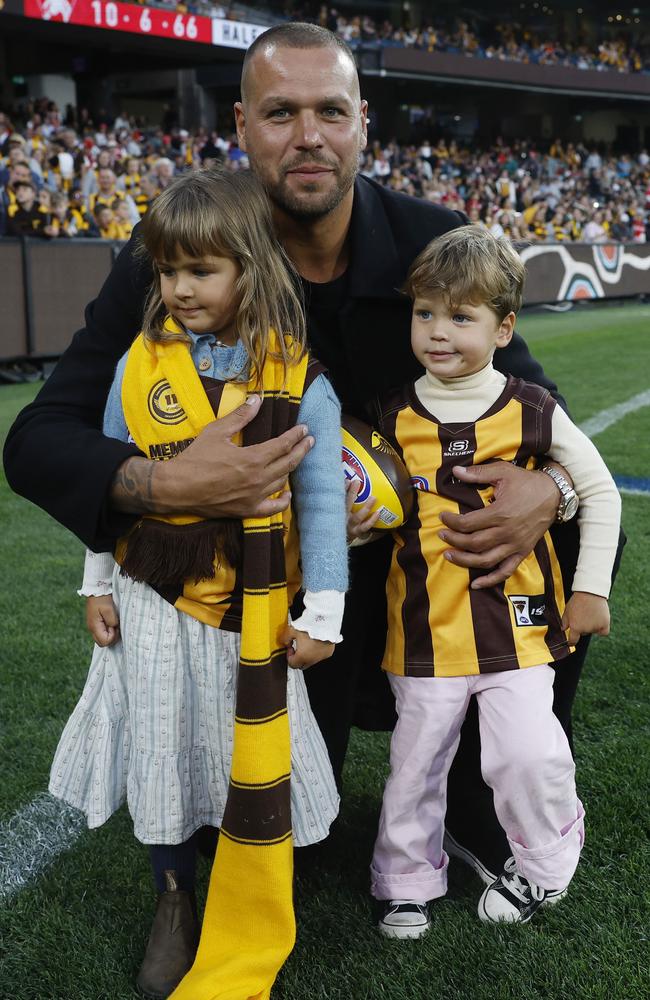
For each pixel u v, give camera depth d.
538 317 15.48
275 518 1.66
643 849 2.08
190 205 1.57
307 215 1.82
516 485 1.80
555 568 1.91
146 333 1.72
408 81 31.12
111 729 1.78
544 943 1.81
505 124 34.31
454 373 1.84
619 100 34.91
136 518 1.71
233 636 1.68
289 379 1.67
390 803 1.87
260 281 1.63
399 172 21.86
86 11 18.45
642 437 6.37
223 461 1.58
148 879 2.07
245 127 1.84
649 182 30.98
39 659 3.13
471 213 20.94
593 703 2.78
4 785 2.44
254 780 1.61
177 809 1.71
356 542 1.88
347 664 2.01
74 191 12.70
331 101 1.74
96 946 1.86
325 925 1.90
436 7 33.09
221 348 1.68
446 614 1.84
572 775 1.84
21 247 9.00
